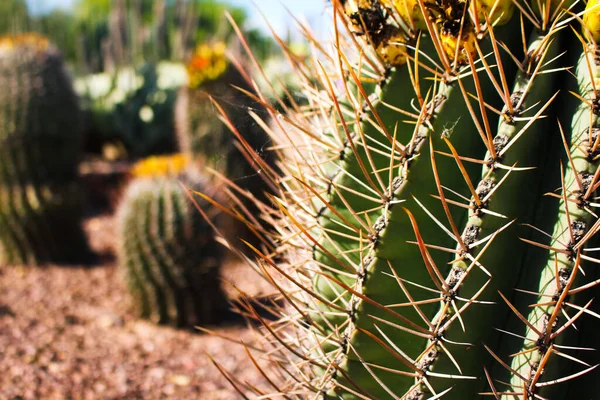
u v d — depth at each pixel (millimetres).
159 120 6773
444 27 859
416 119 919
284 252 1218
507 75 863
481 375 873
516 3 816
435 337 850
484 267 825
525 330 830
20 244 3506
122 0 7855
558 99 847
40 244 3533
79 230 3705
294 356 1201
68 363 2299
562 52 850
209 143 3363
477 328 846
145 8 12883
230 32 7172
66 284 3230
